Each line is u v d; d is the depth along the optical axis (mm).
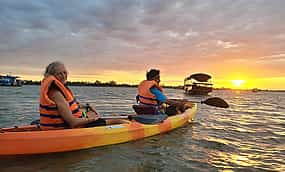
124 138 4512
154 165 3549
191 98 31375
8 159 3305
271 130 7016
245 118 9859
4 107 10695
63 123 3609
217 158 4012
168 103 7234
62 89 3428
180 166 3559
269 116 11070
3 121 7086
